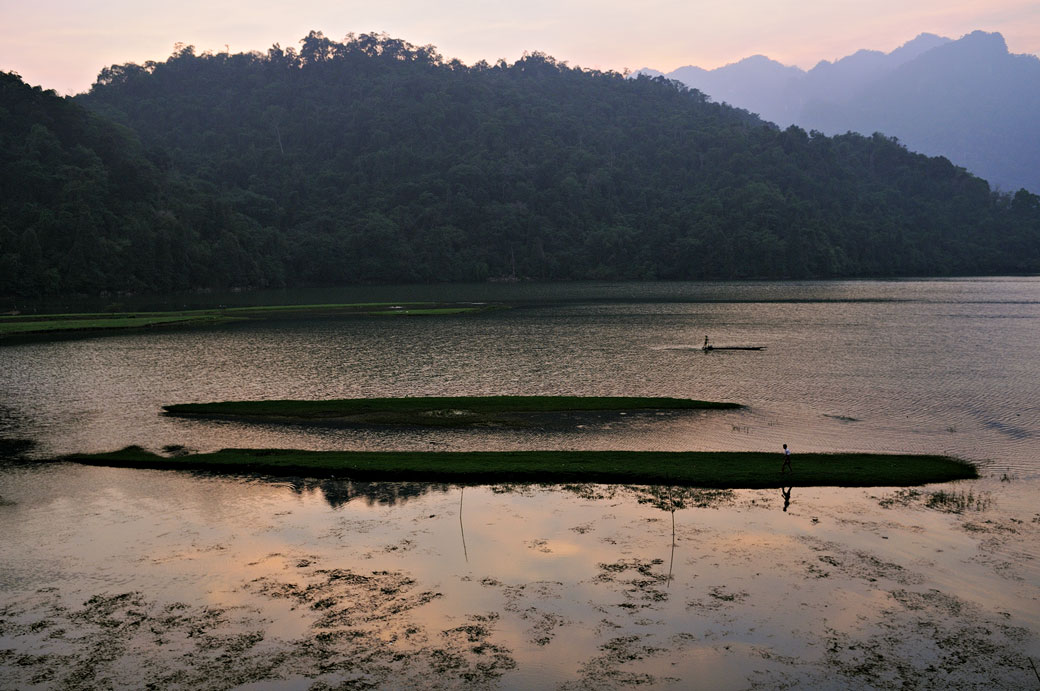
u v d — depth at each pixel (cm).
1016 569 2391
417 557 2531
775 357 7600
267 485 3366
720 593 2242
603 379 6366
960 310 13388
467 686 1789
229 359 7800
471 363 7362
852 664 1862
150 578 2392
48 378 6644
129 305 17038
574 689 1773
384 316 12975
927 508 2973
